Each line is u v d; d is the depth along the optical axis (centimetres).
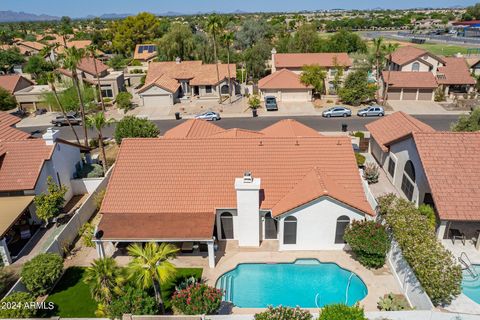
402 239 2217
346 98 6128
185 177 2753
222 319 1884
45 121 6019
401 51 7575
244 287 2322
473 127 3847
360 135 4650
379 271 2398
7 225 2591
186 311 1922
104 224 2525
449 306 2050
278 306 1980
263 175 2736
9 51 10388
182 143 2914
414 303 2050
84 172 3691
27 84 7062
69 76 6838
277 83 6400
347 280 2361
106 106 6675
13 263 2609
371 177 3572
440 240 2595
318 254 2573
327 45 8975
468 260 2411
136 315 1855
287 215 2484
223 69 6988
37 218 3045
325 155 2808
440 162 2738
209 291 1986
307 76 6294
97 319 1925
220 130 3872
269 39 10312
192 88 6900
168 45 8381
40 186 3088
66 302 2212
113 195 2698
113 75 7431
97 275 1881
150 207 2630
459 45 12125
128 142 2936
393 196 2627
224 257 2566
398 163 3366
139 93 6456
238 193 2492
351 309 1784
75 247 2747
